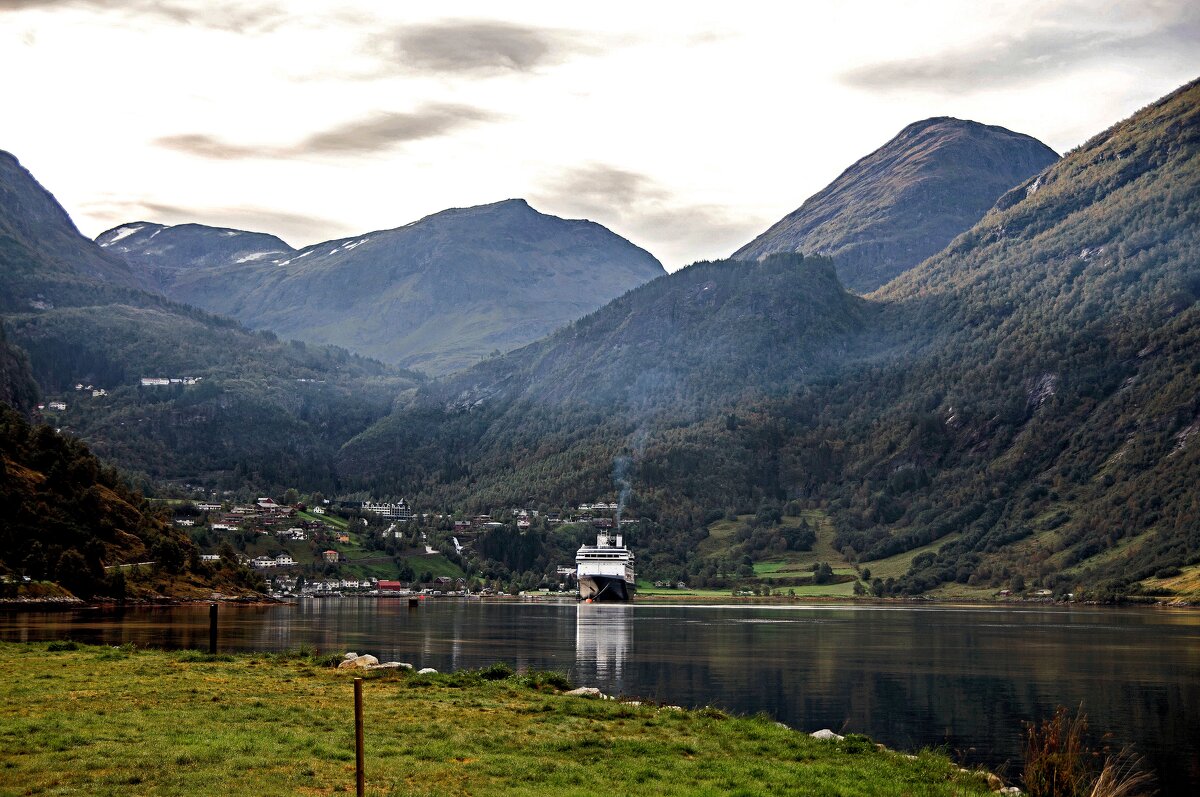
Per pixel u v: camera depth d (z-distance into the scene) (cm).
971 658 13412
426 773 4366
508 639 15838
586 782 4347
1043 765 4806
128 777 4066
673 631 18688
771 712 8662
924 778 4888
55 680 6372
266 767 4347
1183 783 6369
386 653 12700
